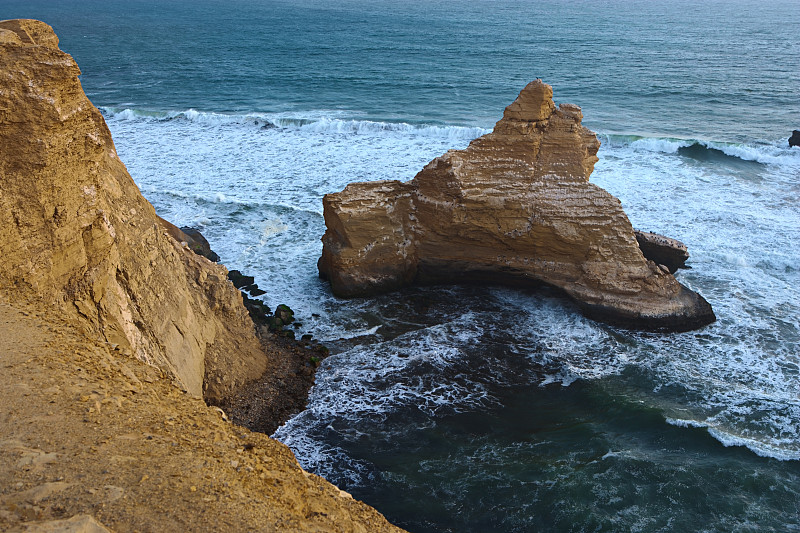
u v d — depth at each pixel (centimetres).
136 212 1752
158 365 1558
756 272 2977
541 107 2573
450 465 1827
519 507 1672
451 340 2439
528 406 2103
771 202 3719
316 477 984
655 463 1831
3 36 1302
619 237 2562
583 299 2573
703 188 3916
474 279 2800
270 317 2530
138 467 802
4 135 1244
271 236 3266
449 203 2641
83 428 866
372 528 909
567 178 2611
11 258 1237
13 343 1047
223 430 969
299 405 2066
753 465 1841
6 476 746
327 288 2808
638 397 2136
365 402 2095
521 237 2636
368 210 2655
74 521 654
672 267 2936
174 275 1878
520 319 2592
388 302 2708
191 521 725
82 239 1402
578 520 1630
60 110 1312
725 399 2130
